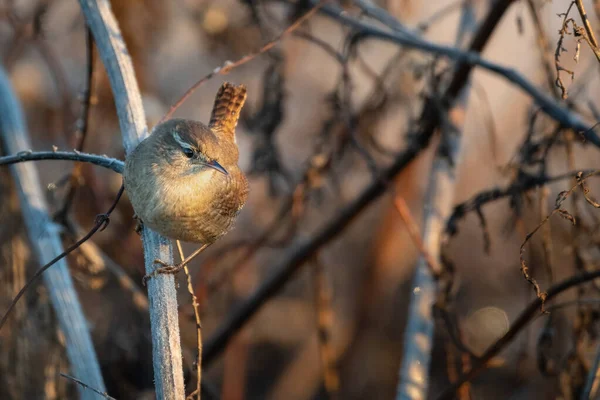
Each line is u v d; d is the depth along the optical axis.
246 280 13.93
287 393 13.98
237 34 12.27
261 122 10.45
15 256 8.93
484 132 14.32
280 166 10.59
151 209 6.72
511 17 13.98
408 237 14.64
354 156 12.51
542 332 8.41
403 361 8.63
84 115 8.30
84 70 13.64
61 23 13.77
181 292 12.66
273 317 14.96
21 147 8.57
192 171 6.84
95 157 6.74
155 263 6.52
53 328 8.43
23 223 9.02
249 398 14.30
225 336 11.07
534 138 9.73
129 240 11.12
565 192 6.03
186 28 14.02
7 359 8.55
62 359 8.40
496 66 9.09
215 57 13.23
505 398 12.81
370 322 14.52
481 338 14.09
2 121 8.73
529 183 8.55
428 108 9.60
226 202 7.23
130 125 6.98
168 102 14.31
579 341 8.59
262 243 11.01
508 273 14.64
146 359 10.59
